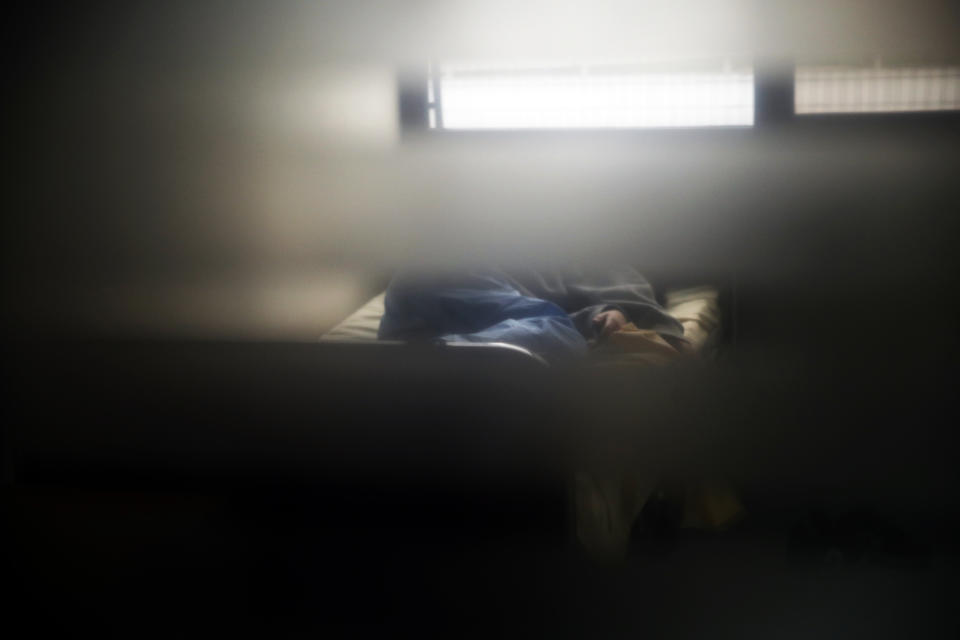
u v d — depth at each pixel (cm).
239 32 254
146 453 178
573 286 262
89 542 187
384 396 161
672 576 195
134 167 231
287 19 272
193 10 238
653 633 170
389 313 224
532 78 327
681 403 214
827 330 306
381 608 173
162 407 173
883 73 306
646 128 315
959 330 298
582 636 168
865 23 303
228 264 256
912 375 298
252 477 172
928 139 300
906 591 189
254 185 264
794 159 311
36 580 182
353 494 168
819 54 308
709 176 313
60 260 217
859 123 304
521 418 158
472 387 158
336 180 300
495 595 170
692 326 253
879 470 252
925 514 227
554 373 155
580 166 315
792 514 226
